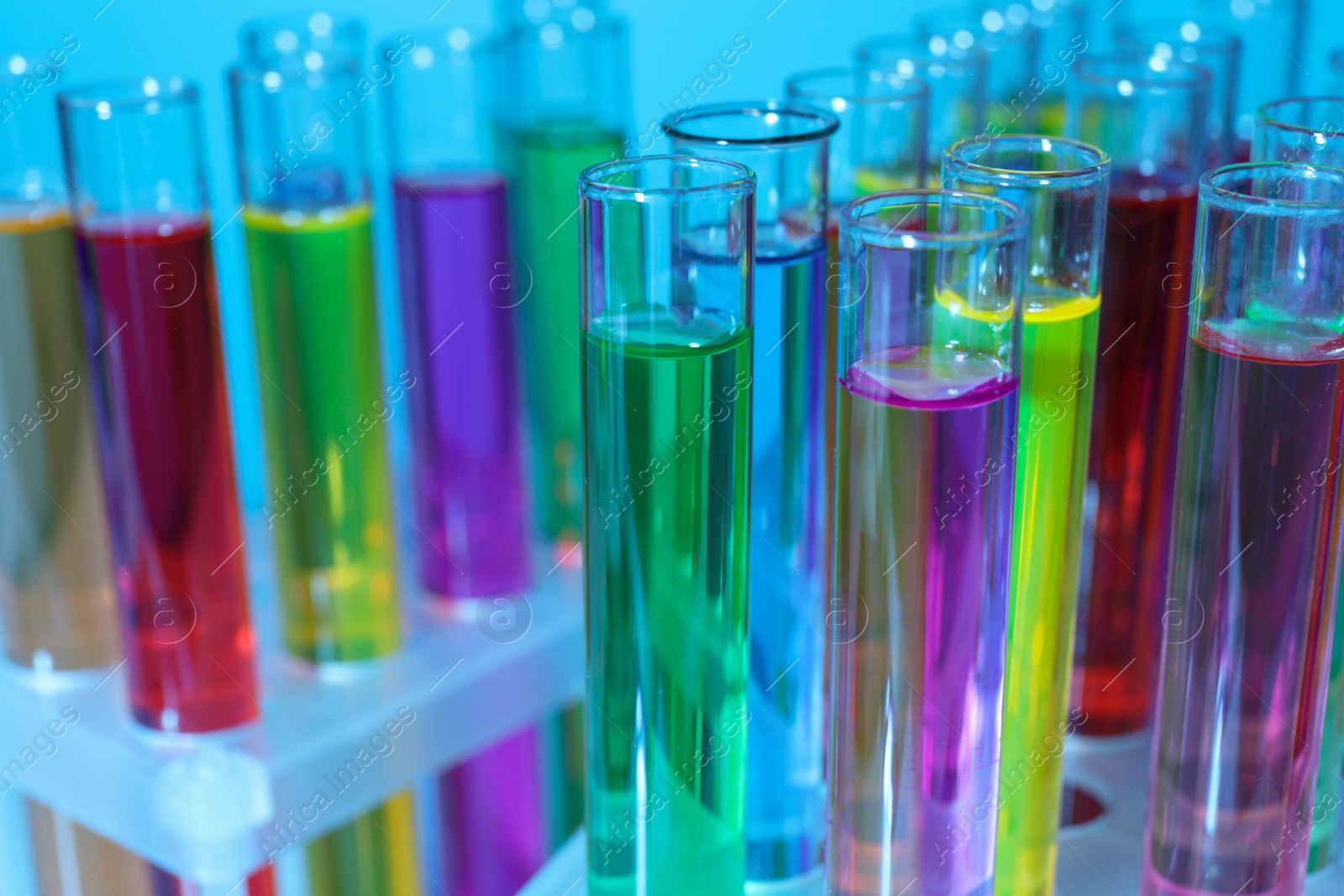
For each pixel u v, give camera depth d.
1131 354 0.31
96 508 0.34
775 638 0.30
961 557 0.26
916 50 0.36
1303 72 0.36
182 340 0.32
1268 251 0.27
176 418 0.32
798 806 0.30
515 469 0.36
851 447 0.26
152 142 0.31
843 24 0.41
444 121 0.35
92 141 0.31
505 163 0.37
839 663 0.27
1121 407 0.31
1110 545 0.32
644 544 0.27
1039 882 0.29
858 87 0.32
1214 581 0.28
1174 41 0.35
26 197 0.33
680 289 0.27
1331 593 0.28
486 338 0.36
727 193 0.26
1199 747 0.29
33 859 0.36
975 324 0.26
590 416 0.27
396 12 0.40
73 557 0.34
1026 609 0.28
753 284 0.27
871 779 0.27
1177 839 0.29
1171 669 0.29
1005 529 0.27
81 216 0.31
